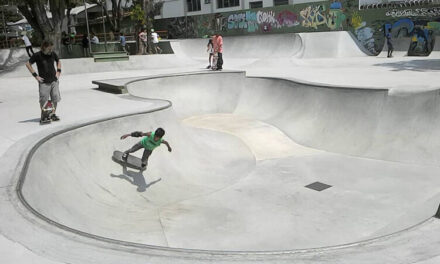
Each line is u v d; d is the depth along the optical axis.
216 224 5.86
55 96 7.66
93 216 5.54
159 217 6.02
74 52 24.84
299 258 2.99
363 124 9.53
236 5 37.84
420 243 3.25
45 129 7.15
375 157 8.73
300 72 15.99
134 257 2.94
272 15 30.17
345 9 26.02
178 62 22.31
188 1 41.75
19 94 12.59
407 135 8.73
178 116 12.90
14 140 6.45
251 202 6.73
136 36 24.42
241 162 8.97
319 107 10.76
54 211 4.79
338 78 13.27
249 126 11.79
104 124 7.23
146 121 8.05
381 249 3.15
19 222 3.50
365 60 20.67
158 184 7.18
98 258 2.92
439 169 7.76
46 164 5.62
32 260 2.92
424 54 22.36
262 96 13.27
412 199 6.60
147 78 13.02
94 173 6.58
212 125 12.07
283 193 7.13
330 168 8.35
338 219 6.05
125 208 6.22
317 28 27.89
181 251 3.07
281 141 10.51
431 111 8.62
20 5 20.77
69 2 24.03
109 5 48.81
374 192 7.00
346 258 2.99
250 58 25.42
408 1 25.55
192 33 36.00
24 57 20.48
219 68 15.78
